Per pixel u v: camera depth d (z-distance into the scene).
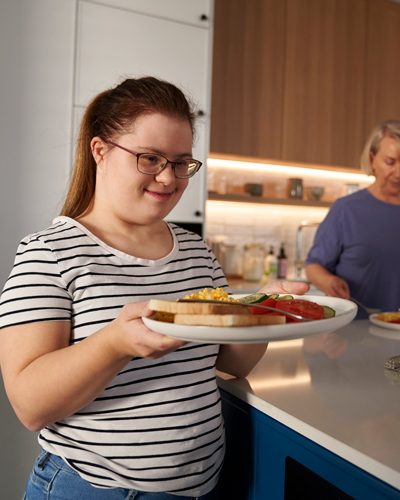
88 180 0.83
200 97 2.43
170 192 0.73
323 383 0.84
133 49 2.23
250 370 0.86
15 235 1.99
